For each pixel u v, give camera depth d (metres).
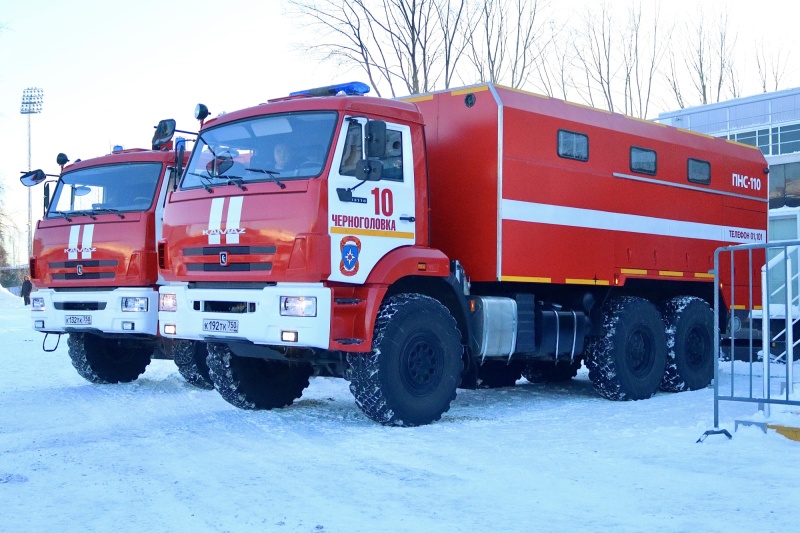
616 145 10.77
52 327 11.43
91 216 11.25
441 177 9.59
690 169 12.10
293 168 7.96
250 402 9.35
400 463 6.49
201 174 8.72
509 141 9.24
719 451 6.82
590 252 10.28
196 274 8.37
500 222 9.10
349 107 8.02
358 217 7.91
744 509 5.09
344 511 5.15
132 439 7.57
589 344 10.59
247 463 6.53
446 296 9.09
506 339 9.41
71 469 6.36
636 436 7.58
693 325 11.62
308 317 7.56
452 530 4.75
